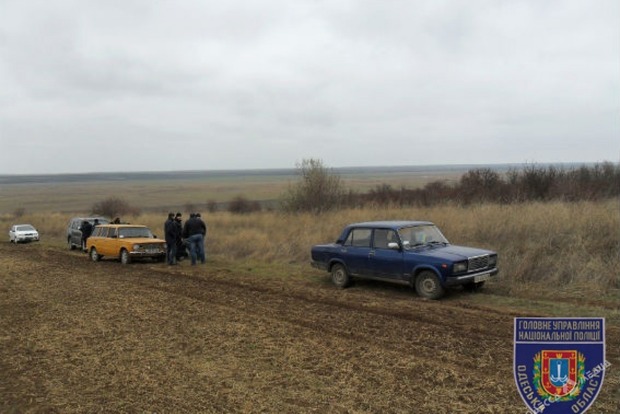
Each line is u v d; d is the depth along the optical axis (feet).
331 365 21.39
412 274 34.91
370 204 83.10
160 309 33.01
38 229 131.85
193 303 34.68
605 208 50.78
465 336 24.79
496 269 35.65
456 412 16.48
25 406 18.29
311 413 16.92
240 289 39.65
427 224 38.88
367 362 21.57
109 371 21.58
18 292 40.57
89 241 65.51
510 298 33.01
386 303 32.78
